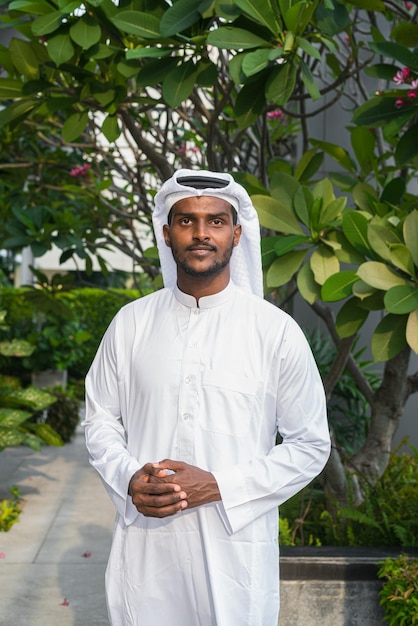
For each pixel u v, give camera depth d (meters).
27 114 3.87
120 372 2.24
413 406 5.88
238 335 2.16
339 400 5.86
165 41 3.34
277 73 3.20
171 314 2.22
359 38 6.06
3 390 6.63
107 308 14.19
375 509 4.18
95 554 5.02
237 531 2.07
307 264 3.52
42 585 4.44
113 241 6.64
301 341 2.18
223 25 3.50
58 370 11.59
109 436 2.21
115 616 2.17
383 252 3.23
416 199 4.03
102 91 3.61
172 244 2.16
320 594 3.38
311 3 3.10
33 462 7.82
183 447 2.10
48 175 7.25
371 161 4.30
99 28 3.29
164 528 2.11
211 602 2.09
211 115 4.18
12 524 5.63
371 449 4.52
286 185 3.62
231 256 2.35
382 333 3.26
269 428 2.18
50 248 6.18
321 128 6.14
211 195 2.12
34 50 3.65
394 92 3.43
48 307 7.46
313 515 4.36
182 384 2.12
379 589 3.39
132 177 6.59
